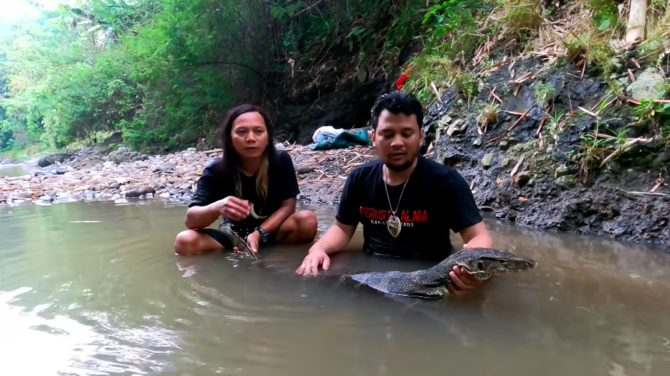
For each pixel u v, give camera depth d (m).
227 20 12.05
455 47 6.43
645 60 4.11
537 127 4.48
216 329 2.03
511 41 5.59
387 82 10.07
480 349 1.83
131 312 2.23
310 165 7.09
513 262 2.40
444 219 3.05
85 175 8.45
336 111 10.55
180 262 3.11
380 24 10.89
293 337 1.95
